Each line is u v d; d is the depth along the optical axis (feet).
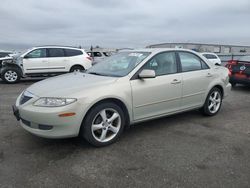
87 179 10.48
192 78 17.19
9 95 28.35
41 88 13.50
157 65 15.80
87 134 12.93
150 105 15.19
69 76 15.84
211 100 19.10
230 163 11.87
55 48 42.57
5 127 16.38
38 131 12.59
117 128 14.02
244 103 24.49
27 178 10.52
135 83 14.47
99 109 13.10
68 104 12.26
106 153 12.83
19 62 40.73
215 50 140.67
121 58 16.84
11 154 12.62
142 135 15.28
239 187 9.96
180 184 10.14
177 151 13.11
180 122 17.78
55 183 10.19
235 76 32.24
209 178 10.58
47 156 12.44
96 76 15.02
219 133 15.76
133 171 11.10
